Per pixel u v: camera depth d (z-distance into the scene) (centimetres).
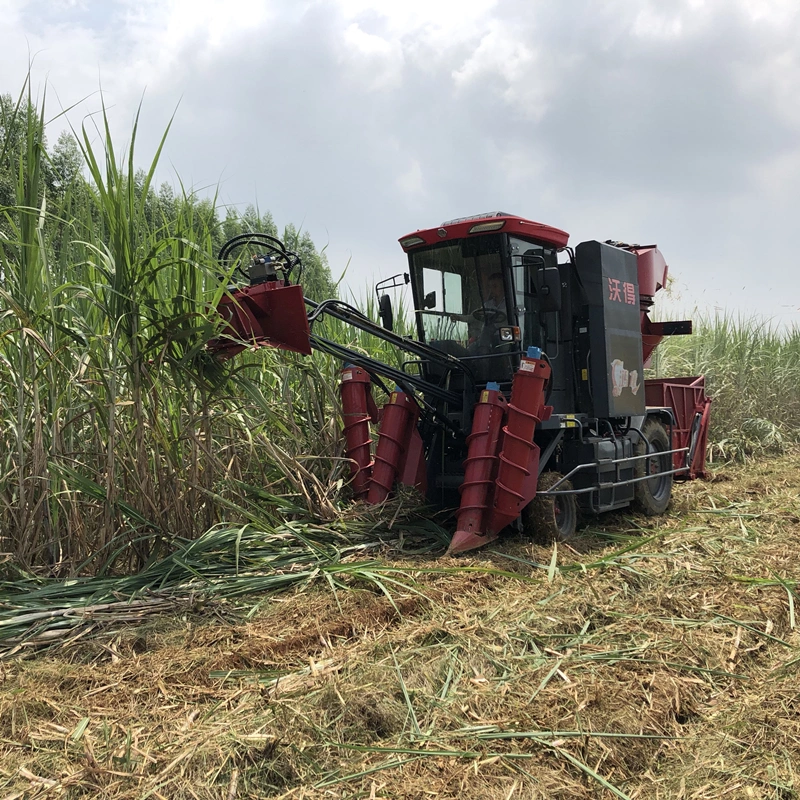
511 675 346
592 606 439
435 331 668
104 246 450
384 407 648
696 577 497
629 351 711
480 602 450
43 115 423
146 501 466
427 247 655
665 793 264
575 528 652
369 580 466
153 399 463
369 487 627
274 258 509
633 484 717
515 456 571
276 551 505
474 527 568
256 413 593
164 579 441
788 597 457
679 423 875
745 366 1219
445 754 278
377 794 255
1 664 346
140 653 368
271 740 280
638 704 319
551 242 652
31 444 441
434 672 345
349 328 760
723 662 370
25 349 432
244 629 391
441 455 664
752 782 266
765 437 1130
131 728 290
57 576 444
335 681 323
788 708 316
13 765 270
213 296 464
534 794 257
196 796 250
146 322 459
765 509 721
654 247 861
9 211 436
